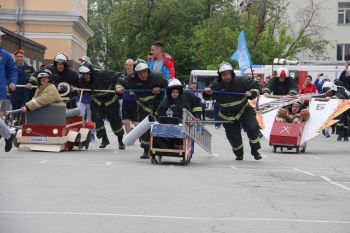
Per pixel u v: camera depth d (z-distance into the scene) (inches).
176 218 322.0
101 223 306.3
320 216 336.5
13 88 641.6
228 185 437.1
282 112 716.7
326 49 2213.3
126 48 2800.2
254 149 612.4
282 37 1934.1
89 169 499.2
